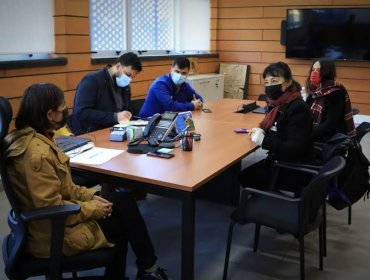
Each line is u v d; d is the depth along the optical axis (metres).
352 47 6.07
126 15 5.24
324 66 3.13
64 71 4.16
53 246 1.55
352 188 2.49
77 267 1.64
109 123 2.96
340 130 3.10
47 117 1.66
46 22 4.06
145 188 1.93
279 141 2.43
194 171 2.01
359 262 2.45
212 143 2.57
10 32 3.71
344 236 2.79
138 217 1.97
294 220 2.04
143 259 1.97
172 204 3.28
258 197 2.26
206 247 2.61
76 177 2.39
